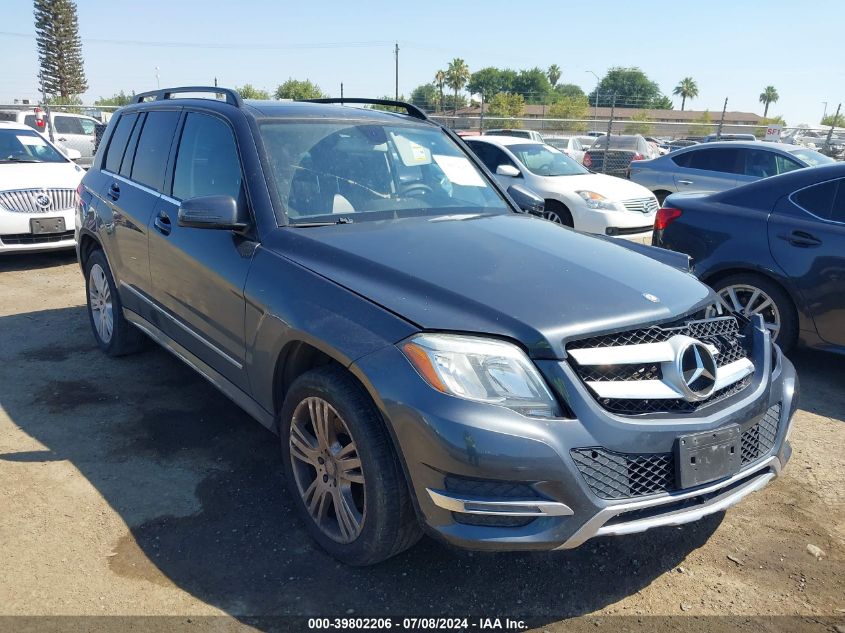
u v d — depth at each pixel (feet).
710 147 40.34
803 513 10.96
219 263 10.98
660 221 19.24
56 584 8.84
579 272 9.37
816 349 16.48
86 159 59.98
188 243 11.90
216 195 11.18
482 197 13.25
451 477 7.64
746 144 39.19
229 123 12.07
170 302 12.90
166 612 8.41
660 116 283.38
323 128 12.39
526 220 12.30
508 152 36.17
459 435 7.50
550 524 7.68
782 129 83.20
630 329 8.34
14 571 9.05
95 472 11.56
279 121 12.08
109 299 16.46
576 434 7.68
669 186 41.42
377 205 11.67
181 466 11.82
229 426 13.29
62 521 10.18
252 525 10.20
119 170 15.79
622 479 7.82
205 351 11.95
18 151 29.27
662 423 8.06
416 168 12.89
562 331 7.98
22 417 13.55
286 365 9.95
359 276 9.19
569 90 384.06
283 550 9.64
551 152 37.81
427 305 8.41
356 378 8.69
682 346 8.38
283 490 11.16
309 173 11.51
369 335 8.36
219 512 10.51
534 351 7.89
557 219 33.68
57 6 185.57
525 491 7.61
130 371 15.93
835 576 9.43
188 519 10.32
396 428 7.90
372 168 12.27
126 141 15.88
